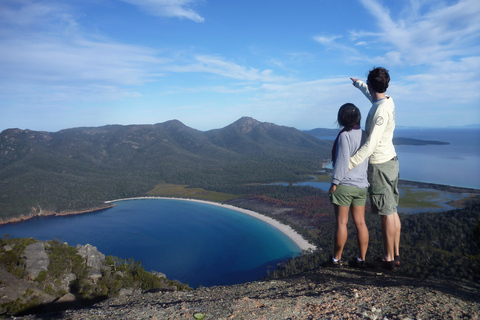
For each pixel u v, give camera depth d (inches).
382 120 134.0
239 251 3725.4
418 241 2246.6
